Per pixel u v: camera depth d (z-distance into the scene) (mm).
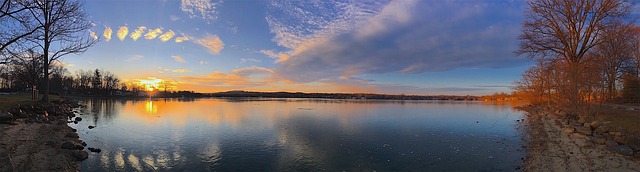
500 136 21797
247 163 13766
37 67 46406
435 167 13359
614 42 35594
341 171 12781
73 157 13172
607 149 13562
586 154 13477
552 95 33625
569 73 23094
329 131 23922
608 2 28672
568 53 31922
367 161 14391
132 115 35062
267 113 42312
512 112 49844
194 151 15734
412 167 13375
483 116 40719
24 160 11414
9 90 72875
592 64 24375
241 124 27719
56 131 18234
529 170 12383
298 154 15602
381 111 51531
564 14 31531
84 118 29734
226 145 17422
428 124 29656
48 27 26375
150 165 12992
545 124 26453
